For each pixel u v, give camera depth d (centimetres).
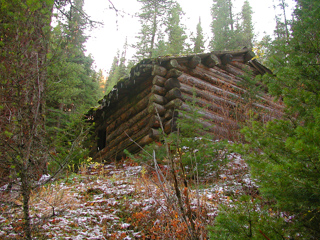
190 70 1002
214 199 455
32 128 321
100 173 755
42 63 341
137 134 952
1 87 308
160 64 916
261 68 1229
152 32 2272
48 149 346
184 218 279
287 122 315
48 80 361
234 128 866
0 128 312
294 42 364
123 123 1097
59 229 391
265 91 1203
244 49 1193
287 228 242
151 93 924
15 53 315
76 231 398
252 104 995
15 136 308
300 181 239
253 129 324
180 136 630
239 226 238
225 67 1143
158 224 399
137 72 905
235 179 562
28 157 312
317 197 235
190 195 431
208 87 1018
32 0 333
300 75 333
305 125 299
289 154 279
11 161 301
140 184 590
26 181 308
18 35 325
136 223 428
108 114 1256
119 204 498
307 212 251
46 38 353
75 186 594
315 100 302
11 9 331
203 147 627
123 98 1138
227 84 1086
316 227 246
